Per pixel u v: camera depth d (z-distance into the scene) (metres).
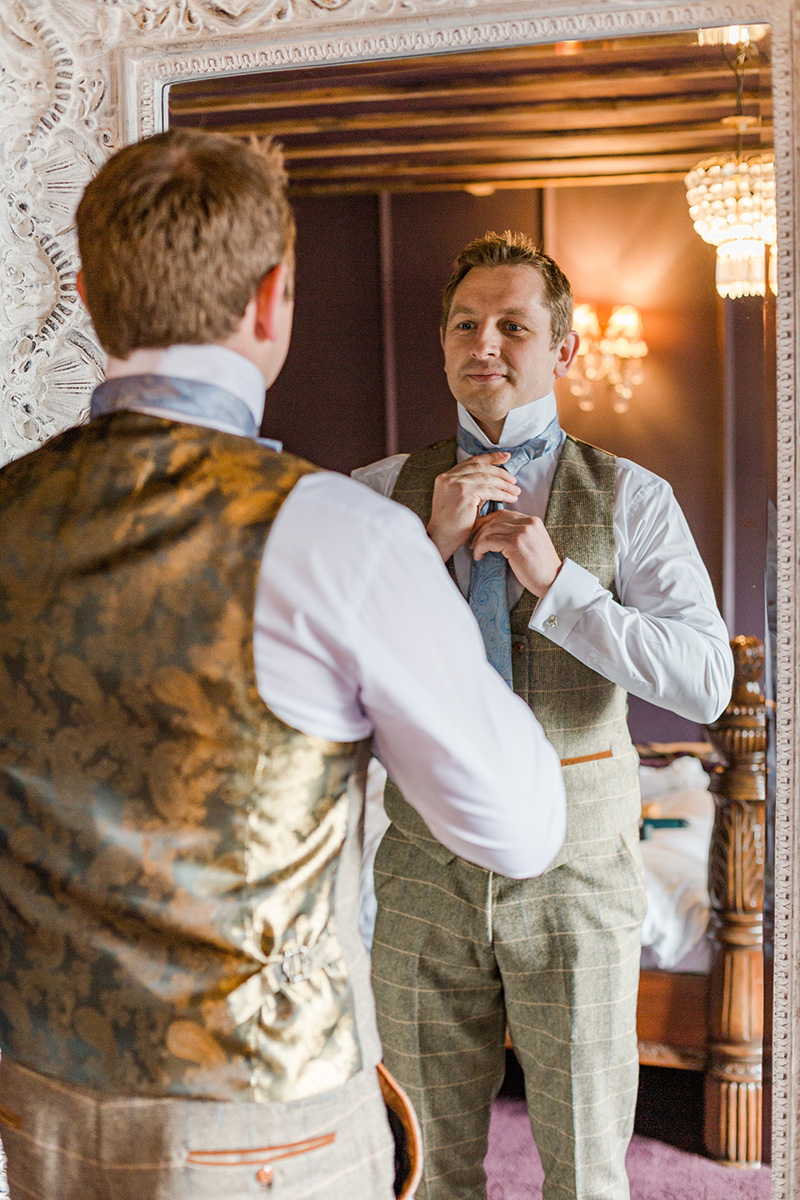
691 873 1.52
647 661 1.41
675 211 1.43
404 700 0.76
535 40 1.35
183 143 0.82
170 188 0.78
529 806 0.80
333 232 1.57
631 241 1.45
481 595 1.48
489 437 1.54
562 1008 1.46
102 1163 0.79
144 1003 0.77
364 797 0.87
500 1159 1.56
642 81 1.38
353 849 0.85
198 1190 0.76
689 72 1.36
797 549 1.36
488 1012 1.54
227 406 0.82
